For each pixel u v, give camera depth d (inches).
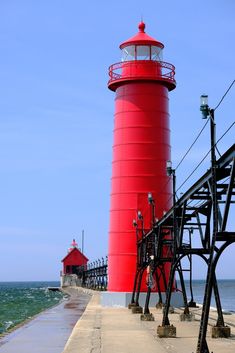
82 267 5177.2
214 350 732.7
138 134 1647.4
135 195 1619.1
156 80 1663.4
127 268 1599.4
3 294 5762.8
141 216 1496.1
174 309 1504.7
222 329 862.5
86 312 1475.1
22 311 2529.5
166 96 1706.4
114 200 1660.9
